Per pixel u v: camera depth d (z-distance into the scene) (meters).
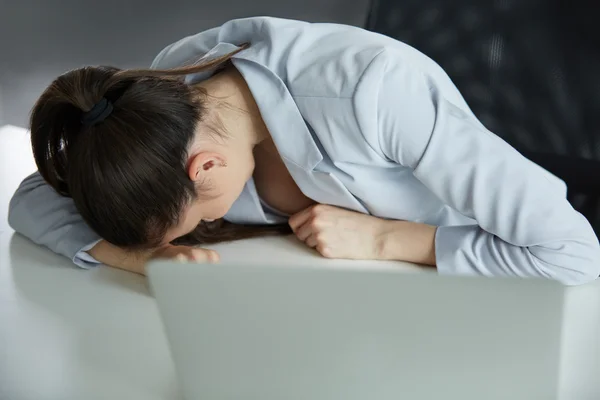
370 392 0.52
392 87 0.90
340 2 2.33
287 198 1.08
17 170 2.22
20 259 1.02
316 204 1.07
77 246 0.98
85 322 0.79
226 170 0.90
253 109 0.96
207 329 0.54
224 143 0.90
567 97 1.21
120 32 2.54
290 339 0.53
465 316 0.51
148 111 0.81
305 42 0.98
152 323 0.79
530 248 0.91
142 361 0.70
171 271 0.54
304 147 0.95
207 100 0.90
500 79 1.23
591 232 0.93
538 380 0.50
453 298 0.52
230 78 0.97
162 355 0.71
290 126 0.94
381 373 0.52
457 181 0.89
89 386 0.66
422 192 1.03
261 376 0.54
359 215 1.03
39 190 1.08
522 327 0.51
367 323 0.52
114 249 0.96
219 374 0.54
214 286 0.54
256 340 0.53
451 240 0.96
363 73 0.90
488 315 0.51
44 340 0.75
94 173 0.80
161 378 0.67
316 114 0.93
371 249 1.00
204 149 0.86
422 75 0.93
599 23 1.17
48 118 0.89
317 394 0.53
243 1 2.43
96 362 0.70
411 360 0.52
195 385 0.55
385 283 0.52
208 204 0.90
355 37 0.98
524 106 1.23
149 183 0.80
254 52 0.96
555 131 1.23
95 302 0.86
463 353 0.51
